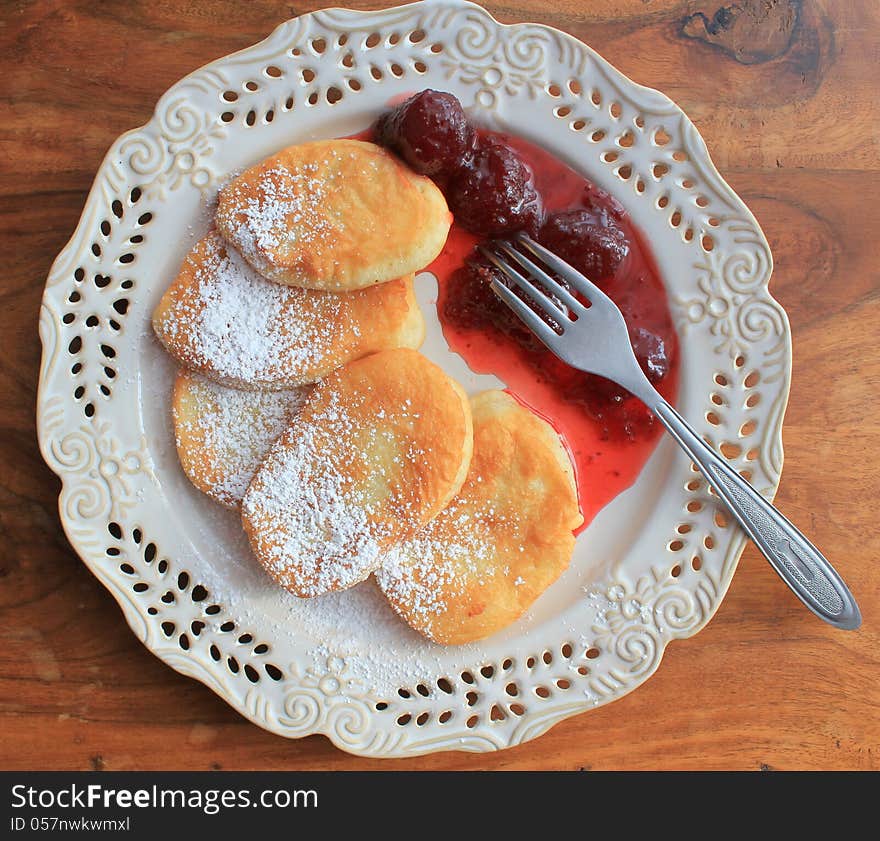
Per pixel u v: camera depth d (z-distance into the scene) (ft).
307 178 1.20
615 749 1.32
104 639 1.30
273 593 1.26
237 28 1.31
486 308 1.28
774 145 1.34
